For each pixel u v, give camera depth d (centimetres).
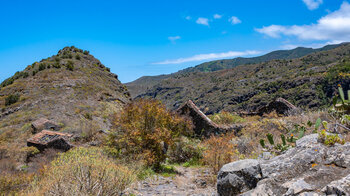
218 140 706
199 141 1042
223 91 19112
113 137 827
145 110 833
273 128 930
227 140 743
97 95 4188
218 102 17238
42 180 542
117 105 4119
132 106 869
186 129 1026
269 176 338
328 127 619
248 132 962
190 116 1157
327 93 10412
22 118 2977
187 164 864
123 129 840
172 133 871
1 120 3019
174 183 631
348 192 234
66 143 1557
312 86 11275
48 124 2591
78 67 5378
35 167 963
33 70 4728
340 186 245
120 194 509
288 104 1295
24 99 3525
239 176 364
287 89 13112
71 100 3672
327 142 371
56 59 5434
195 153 925
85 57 6347
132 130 802
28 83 4141
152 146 795
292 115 1177
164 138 805
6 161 1293
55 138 1623
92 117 3206
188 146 946
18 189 583
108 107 3784
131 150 785
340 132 551
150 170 737
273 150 667
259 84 16788
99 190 455
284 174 329
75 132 2284
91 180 471
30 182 598
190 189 572
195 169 788
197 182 623
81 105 3544
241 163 381
